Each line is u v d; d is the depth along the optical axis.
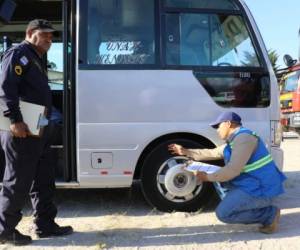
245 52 6.14
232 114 5.29
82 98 5.89
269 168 5.26
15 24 7.34
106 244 5.05
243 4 6.18
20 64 4.70
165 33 6.03
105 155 5.93
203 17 6.11
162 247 4.99
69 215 6.16
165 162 6.06
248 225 5.65
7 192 4.87
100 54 5.96
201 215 6.06
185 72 5.99
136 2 6.04
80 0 5.99
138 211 6.29
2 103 4.68
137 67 5.96
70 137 5.98
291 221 5.86
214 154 5.74
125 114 5.92
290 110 15.99
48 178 5.26
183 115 5.98
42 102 4.89
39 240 5.18
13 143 4.79
